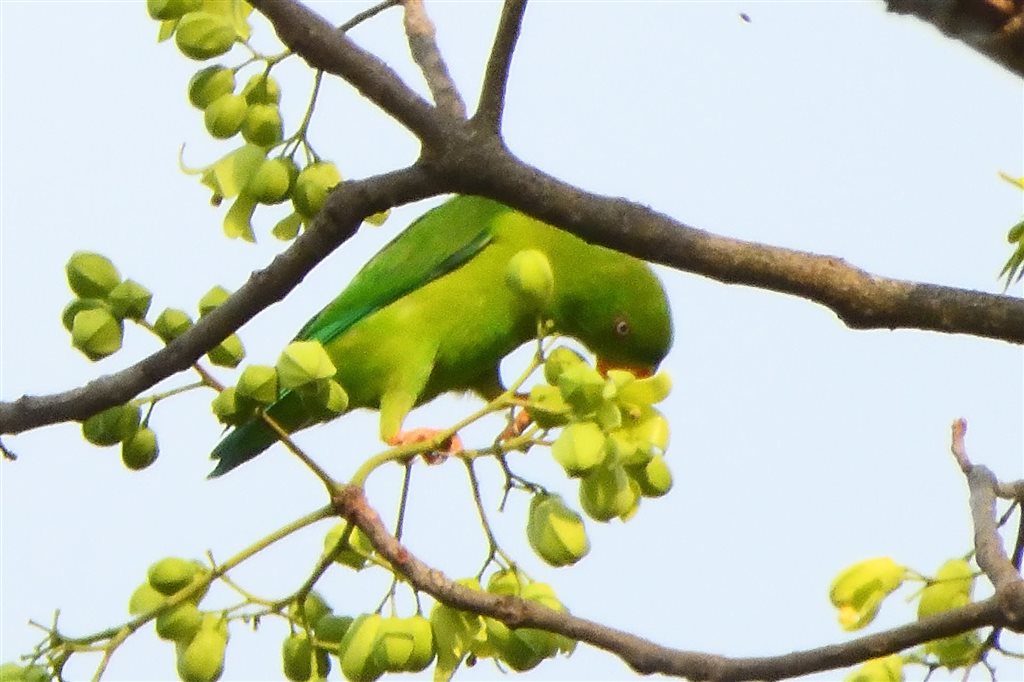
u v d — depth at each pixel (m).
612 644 7.30
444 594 7.38
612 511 7.41
